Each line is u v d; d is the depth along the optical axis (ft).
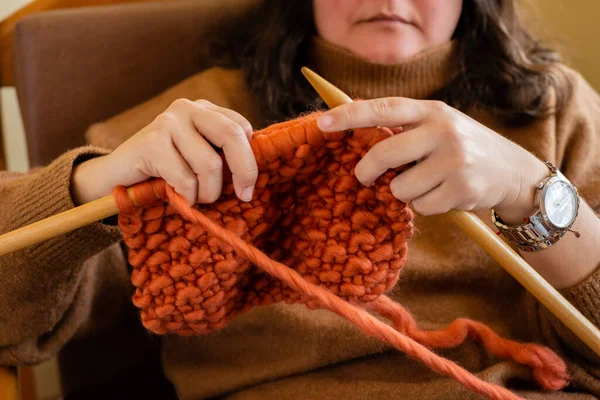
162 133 1.46
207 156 1.42
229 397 2.29
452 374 1.44
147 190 1.47
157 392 2.80
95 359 2.83
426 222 2.34
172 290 1.59
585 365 2.13
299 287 1.41
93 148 1.75
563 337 2.11
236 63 2.76
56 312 1.99
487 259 2.32
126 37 2.77
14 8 3.37
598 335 1.60
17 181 1.92
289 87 2.53
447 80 2.52
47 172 1.69
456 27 2.59
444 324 2.24
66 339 2.16
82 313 2.18
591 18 3.51
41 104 2.68
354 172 1.50
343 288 1.59
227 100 2.58
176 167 1.43
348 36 2.37
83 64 2.72
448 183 1.44
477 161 1.46
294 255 1.72
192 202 1.47
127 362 2.89
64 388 2.84
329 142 1.49
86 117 2.77
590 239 1.86
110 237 1.73
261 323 2.22
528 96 2.45
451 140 1.43
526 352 1.92
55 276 1.85
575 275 1.89
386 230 1.56
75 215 1.46
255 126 2.56
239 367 2.28
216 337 2.32
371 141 1.47
